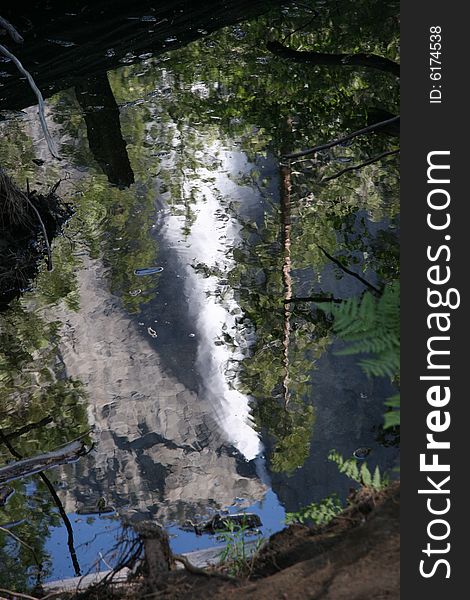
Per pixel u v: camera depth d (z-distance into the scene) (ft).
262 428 17.53
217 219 26.16
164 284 23.09
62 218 26.48
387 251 23.66
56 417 18.54
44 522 15.28
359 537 9.08
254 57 39.01
